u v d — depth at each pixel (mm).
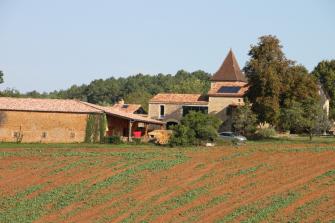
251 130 102438
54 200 44188
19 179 50500
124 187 45594
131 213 39844
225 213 38000
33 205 43406
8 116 90562
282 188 42125
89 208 41844
